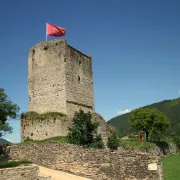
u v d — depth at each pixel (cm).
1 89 3025
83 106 3709
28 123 3400
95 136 3089
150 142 5259
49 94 3509
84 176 2203
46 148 2509
